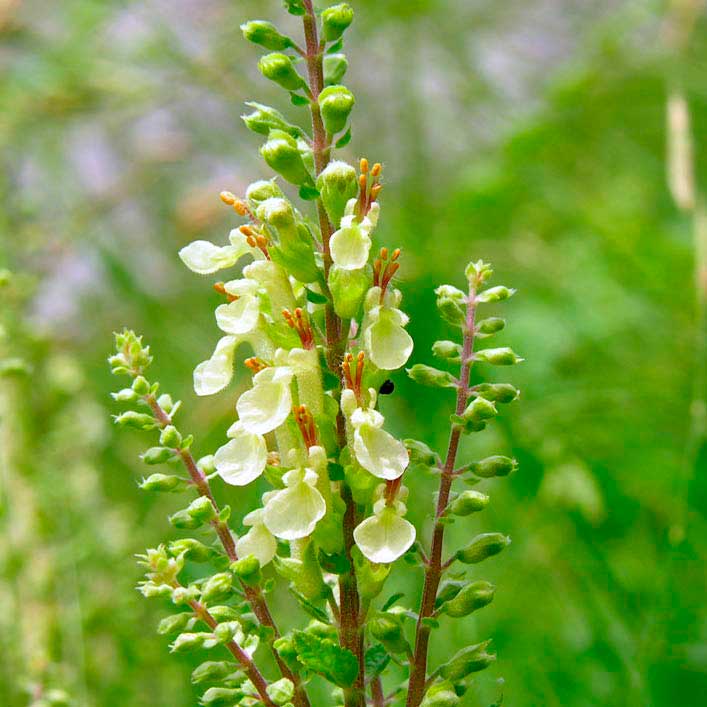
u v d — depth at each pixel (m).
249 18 0.69
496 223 0.67
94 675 0.43
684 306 0.60
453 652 0.47
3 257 0.50
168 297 0.68
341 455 0.33
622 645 0.46
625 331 0.60
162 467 0.56
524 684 0.46
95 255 0.67
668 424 0.56
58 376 0.48
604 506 0.52
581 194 0.68
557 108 0.69
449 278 0.58
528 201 0.67
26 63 0.68
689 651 0.46
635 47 0.69
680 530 0.45
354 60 0.69
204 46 0.68
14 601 0.43
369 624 0.33
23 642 0.42
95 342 0.68
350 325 0.33
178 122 0.71
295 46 0.33
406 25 0.68
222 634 0.33
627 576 0.50
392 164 0.68
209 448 0.57
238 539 0.34
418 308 0.54
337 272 0.33
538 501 0.51
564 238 0.66
